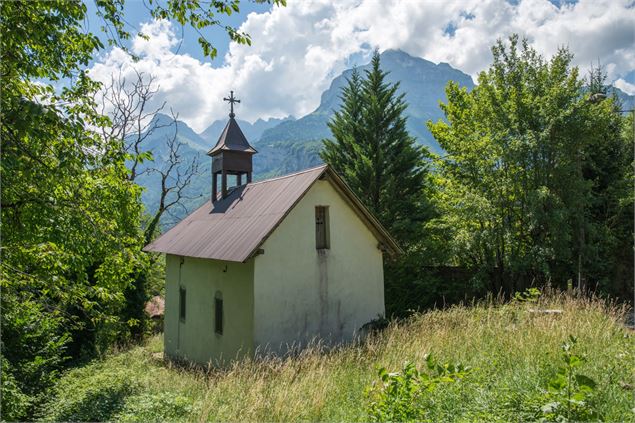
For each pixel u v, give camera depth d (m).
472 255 20.56
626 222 20.89
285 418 7.35
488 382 6.62
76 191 9.12
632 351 7.27
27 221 8.69
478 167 20.08
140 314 22.66
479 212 18.64
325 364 10.54
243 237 14.75
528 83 20.11
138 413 8.50
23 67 7.36
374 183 23.45
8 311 9.09
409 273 22.28
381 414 5.87
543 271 17.95
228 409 8.06
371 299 16.34
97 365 15.50
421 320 12.91
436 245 21.70
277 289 14.38
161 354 20.27
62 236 8.48
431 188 25.48
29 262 9.21
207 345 16.50
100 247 9.68
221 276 15.88
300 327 14.66
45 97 8.48
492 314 11.70
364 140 25.00
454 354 8.77
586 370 6.62
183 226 20.31
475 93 25.89
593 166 21.17
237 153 20.50
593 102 22.16
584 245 18.88
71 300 9.47
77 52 8.69
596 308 10.95
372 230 16.62
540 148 18.39
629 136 21.41
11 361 11.39
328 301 15.35
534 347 7.94
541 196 17.47
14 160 6.48
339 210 15.96
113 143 8.97
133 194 10.98
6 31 6.93
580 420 4.91
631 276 20.42
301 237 15.02
